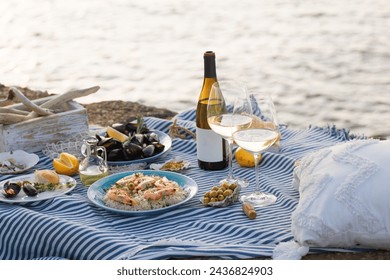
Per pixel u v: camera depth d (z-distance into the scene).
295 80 7.95
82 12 12.27
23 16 12.16
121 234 2.62
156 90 7.68
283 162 3.28
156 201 2.80
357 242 2.49
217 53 9.30
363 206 2.40
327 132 3.83
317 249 2.49
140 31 10.72
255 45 9.62
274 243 2.54
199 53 9.34
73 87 7.86
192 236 2.60
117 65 8.80
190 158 3.44
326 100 7.20
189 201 2.91
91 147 3.15
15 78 8.34
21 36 10.69
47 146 3.53
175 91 7.63
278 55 9.04
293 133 3.87
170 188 2.84
